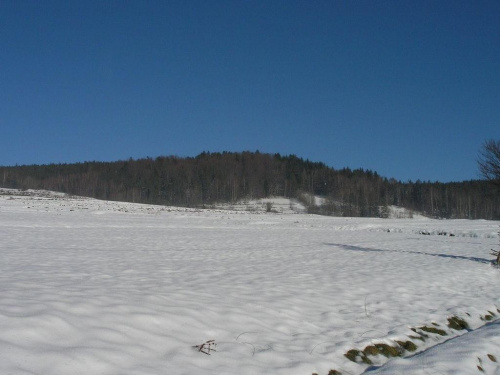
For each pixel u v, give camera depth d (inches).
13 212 1631.4
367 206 3715.6
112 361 195.0
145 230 1189.1
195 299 313.1
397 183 4598.9
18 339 191.8
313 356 257.4
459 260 717.3
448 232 1454.2
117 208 2220.7
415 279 511.2
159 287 346.3
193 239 964.0
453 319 377.4
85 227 1200.8
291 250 800.9
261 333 275.9
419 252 834.8
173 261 563.2
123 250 684.1
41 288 291.0
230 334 262.8
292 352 256.8
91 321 230.7
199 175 4247.0
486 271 622.8
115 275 407.2
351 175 4793.3
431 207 3956.7
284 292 385.7
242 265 559.8
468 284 522.3
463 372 252.8
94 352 197.6
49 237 863.1
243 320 289.3
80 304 251.1
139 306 269.4
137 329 235.3
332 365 252.5
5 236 839.7
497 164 723.4
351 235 1302.9
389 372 249.8
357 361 270.7
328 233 1373.0
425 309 391.5
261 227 1563.7
